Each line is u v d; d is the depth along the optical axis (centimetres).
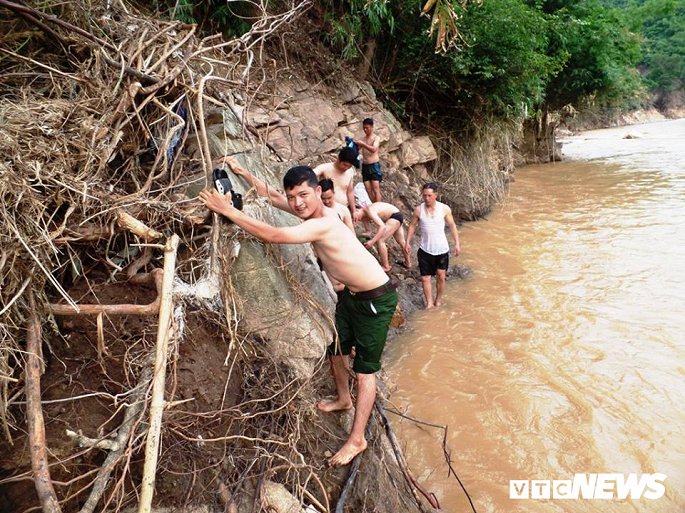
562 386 405
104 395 206
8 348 194
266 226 252
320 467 272
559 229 866
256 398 271
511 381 416
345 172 514
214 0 624
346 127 760
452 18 394
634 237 785
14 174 211
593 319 516
